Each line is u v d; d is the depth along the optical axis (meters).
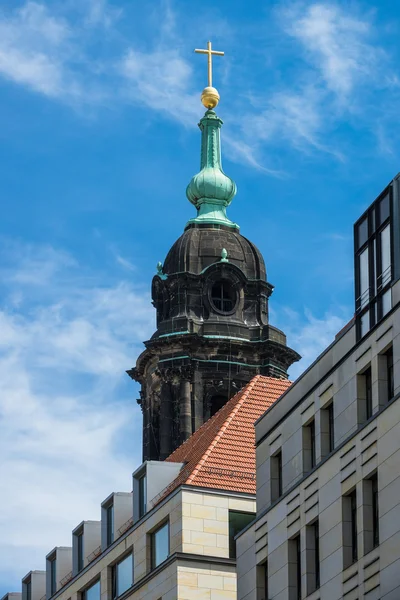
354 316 89.88
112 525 116.81
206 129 182.50
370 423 86.19
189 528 107.81
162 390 170.25
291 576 92.00
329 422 91.38
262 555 94.94
